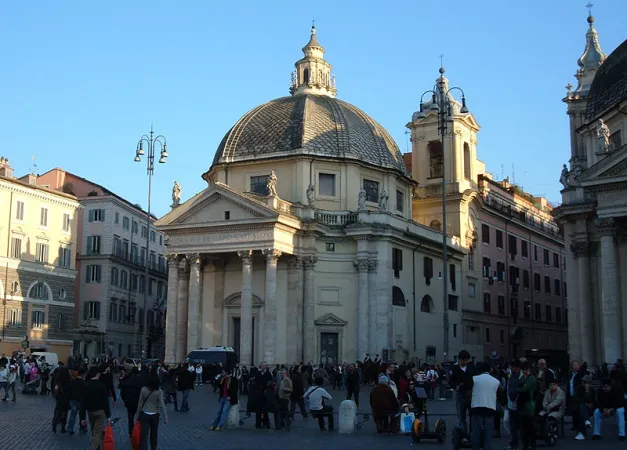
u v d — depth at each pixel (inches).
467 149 2399.1
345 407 824.3
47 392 1365.7
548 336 2856.8
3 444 683.4
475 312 2300.7
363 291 1838.1
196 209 1802.4
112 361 1888.5
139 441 560.4
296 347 1777.8
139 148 1718.8
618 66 1553.9
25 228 2188.7
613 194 1304.1
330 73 2197.3
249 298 1722.4
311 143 1918.1
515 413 644.1
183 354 1838.1
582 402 752.3
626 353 1338.6
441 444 719.7
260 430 846.5
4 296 2098.9
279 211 1731.1
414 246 2001.7
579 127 1674.5
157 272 3006.9
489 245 2458.2
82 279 2591.0
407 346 1929.1
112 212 2625.5
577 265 1594.5
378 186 2011.6
